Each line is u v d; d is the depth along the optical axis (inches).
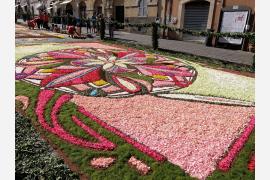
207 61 450.3
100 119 209.8
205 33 490.6
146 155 161.2
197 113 229.6
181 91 284.7
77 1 1184.2
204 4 685.9
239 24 590.9
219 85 312.0
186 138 186.2
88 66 371.6
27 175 128.9
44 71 338.0
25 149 151.9
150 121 210.4
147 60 432.8
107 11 1010.1
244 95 280.2
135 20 889.5
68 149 165.2
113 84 298.5
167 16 774.5
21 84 285.9
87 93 266.7
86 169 146.3
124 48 561.3
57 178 131.1
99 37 737.6
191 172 148.1
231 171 150.4
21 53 450.0
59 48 515.5
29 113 213.8
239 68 405.4
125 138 180.7
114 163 153.3
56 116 210.5
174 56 484.7
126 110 229.6
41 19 928.3
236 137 190.7
